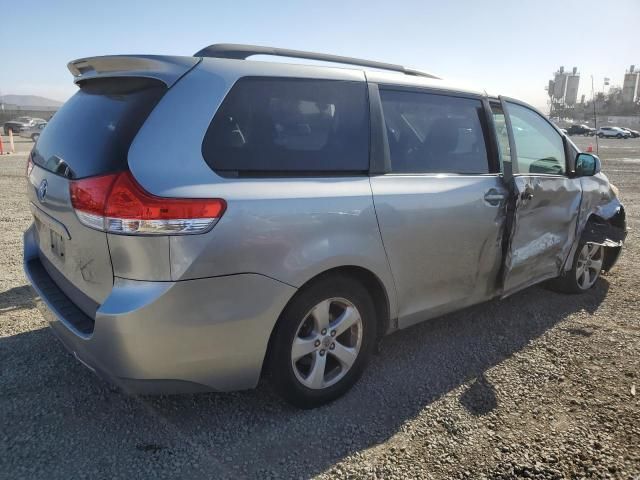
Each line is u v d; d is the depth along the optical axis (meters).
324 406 2.85
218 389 2.45
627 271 5.48
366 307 2.90
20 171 14.30
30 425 2.62
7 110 61.28
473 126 3.49
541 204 3.86
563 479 2.30
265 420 2.71
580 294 4.72
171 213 2.14
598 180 4.71
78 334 2.36
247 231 2.31
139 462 2.38
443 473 2.33
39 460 2.36
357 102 2.89
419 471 2.35
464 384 3.11
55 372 3.13
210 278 2.24
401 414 2.79
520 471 2.35
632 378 3.19
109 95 2.58
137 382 2.27
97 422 2.66
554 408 2.86
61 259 2.69
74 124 2.68
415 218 2.99
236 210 2.28
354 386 3.06
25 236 3.40
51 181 2.63
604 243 4.47
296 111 2.65
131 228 2.13
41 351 3.38
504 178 3.57
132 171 2.16
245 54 2.68
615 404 2.90
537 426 2.69
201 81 2.39
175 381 2.32
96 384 3.01
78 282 2.52
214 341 2.32
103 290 2.32
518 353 3.53
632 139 50.50
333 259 2.60
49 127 3.04
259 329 2.43
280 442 2.54
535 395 2.99
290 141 2.59
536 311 4.29
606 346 3.64
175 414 2.75
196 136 2.31
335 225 2.61
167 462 2.38
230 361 2.40
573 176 4.36
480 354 3.51
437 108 3.30
